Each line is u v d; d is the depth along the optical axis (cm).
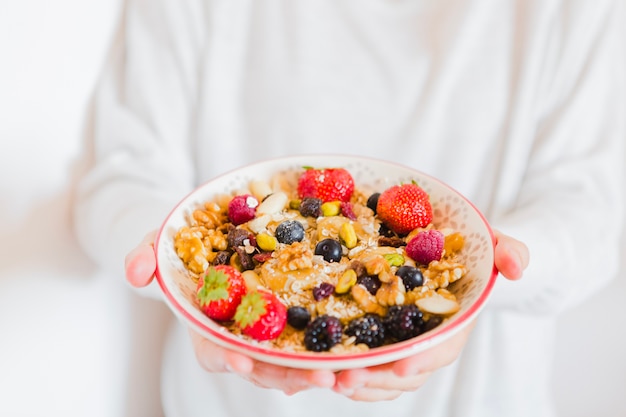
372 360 32
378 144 58
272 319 34
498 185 57
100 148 58
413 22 56
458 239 41
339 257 40
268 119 60
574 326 77
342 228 41
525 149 56
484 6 55
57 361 59
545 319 62
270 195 44
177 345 64
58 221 57
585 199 54
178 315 35
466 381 59
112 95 59
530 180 56
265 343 35
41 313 57
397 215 42
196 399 63
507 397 60
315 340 34
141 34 59
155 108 58
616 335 75
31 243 55
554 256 50
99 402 65
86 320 62
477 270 38
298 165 47
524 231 50
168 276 38
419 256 39
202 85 59
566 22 54
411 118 57
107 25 58
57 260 58
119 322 66
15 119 51
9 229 53
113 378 67
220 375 61
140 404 72
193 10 58
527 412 62
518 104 55
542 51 55
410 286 37
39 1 51
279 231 41
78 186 58
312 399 59
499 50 56
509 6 55
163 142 59
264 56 59
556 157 55
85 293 61
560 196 54
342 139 58
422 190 43
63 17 53
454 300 36
